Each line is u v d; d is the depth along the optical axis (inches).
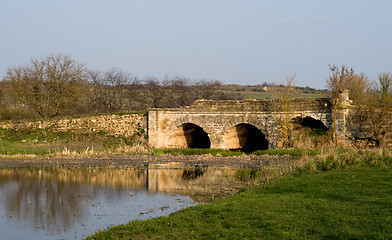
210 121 1931.6
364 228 666.2
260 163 1515.7
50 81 2476.6
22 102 2498.8
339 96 1660.9
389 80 1731.1
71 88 2477.9
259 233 671.1
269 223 705.6
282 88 1898.4
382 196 827.4
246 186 1096.8
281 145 1788.9
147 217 879.1
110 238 695.7
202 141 2176.4
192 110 1959.9
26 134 2090.3
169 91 3442.4
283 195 892.6
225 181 1218.6
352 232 648.4
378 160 1146.0
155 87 3255.4
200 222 744.3
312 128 1793.8
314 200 824.9
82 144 2006.6
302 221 709.9
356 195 844.6
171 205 971.3
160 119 2005.4
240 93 3784.5
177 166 1521.9
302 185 957.8
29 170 1477.6
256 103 1847.9
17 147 1930.4
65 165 1578.5
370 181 934.4
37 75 2481.5
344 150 1482.5
